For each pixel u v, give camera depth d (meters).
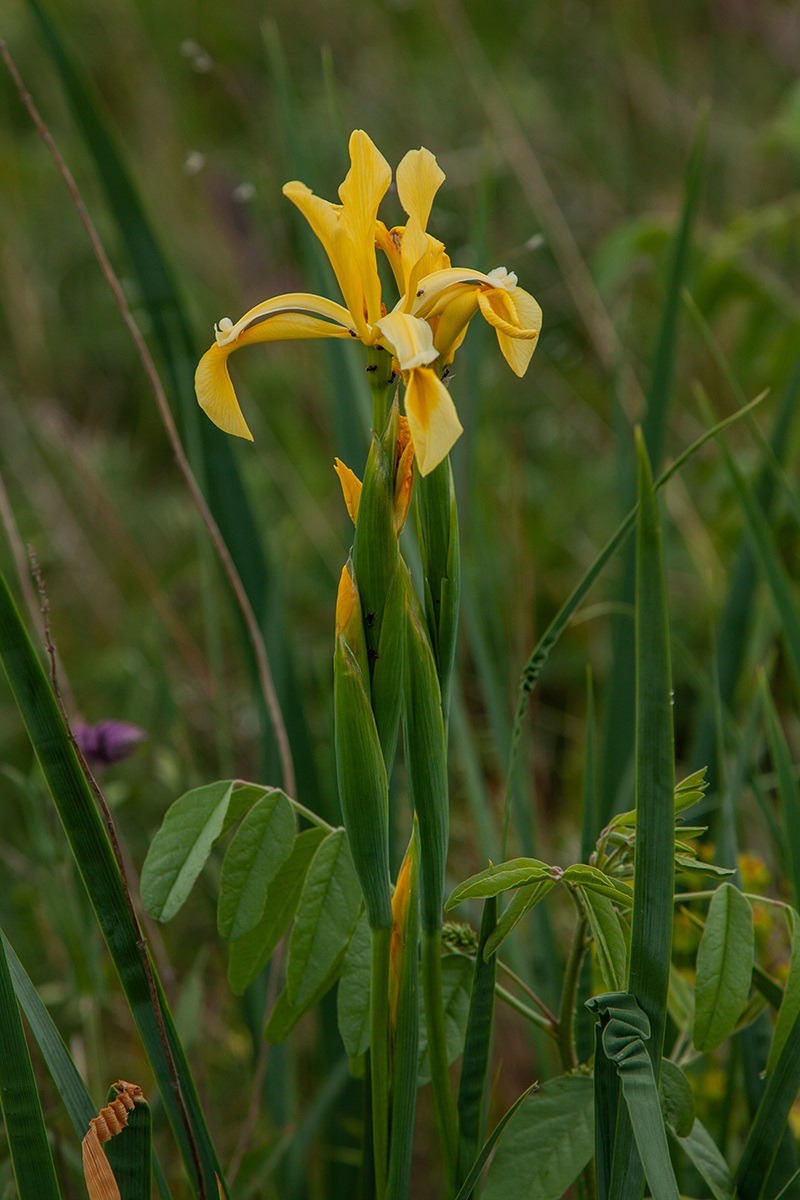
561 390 2.42
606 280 1.97
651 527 0.98
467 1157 1.06
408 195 1.02
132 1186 1.04
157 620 1.92
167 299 1.29
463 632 1.68
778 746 1.15
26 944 1.50
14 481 2.24
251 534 1.30
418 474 1.04
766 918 1.17
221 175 2.33
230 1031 1.38
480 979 1.04
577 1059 1.10
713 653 1.21
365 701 1.01
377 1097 1.05
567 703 1.96
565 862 1.51
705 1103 1.20
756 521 1.22
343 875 1.06
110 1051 1.39
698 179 1.29
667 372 1.30
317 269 1.31
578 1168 1.03
